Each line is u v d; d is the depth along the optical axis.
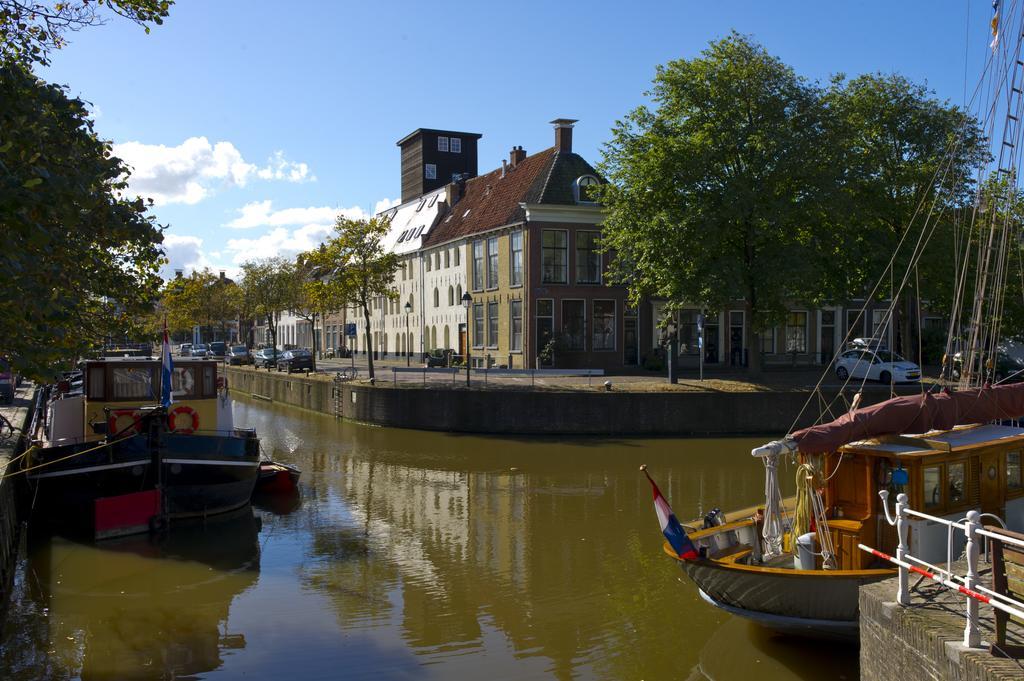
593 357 37.09
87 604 11.01
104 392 16.14
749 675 8.52
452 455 23.50
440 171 57.00
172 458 14.88
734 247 26.69
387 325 54.59
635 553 13.20
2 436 17.97
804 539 8.89
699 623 10.09
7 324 8.30
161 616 10.51
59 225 9.41
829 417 26.58
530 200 36.66
